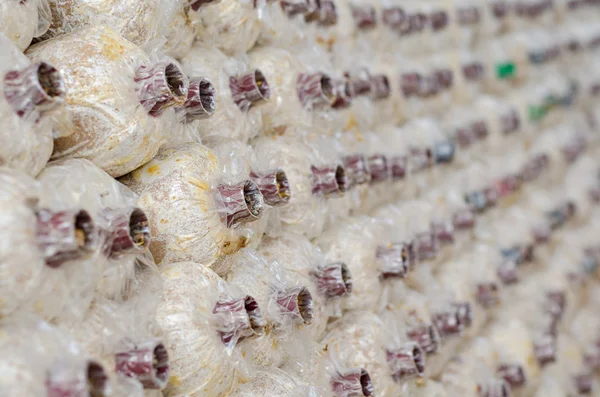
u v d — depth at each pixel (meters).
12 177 1.07
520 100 2.45
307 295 1.31
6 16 1.12
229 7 1.35
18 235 1.05
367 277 1.45
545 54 2.56
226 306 1.20
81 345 1.10
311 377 1.34
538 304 2.12
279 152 1.40
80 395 1.03
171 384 1.17
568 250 2.52
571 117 2.84
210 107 1.26
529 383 1.88
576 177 2.72
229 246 1.24
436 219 1.74
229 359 1.20
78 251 1.06
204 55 1.33
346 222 1.49
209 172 1.23
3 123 1.07
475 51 2.34
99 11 1.21
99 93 1.16
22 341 1.04
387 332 1.45
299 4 1.47
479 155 2.19
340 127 1.56
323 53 1.53
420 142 1.79
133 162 1.19
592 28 3.04
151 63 1.20
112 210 1.14
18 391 1.02
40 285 1.06
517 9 2.54
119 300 1.16
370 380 1.37
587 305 2.59
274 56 1.43
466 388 1.62
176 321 1.17
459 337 1.68
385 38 1.77
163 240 1.21
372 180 1.58
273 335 1.29
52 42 1.18
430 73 1.92
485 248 1.95
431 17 2.02
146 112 1.18
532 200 2.42
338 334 1.42
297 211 1.39
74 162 1.16
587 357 2.38
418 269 1.67
